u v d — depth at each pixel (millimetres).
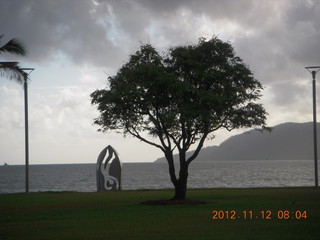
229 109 29562
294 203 27938
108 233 18078
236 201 29969
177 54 28391
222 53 29141
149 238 16766
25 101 37375
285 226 19172
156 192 40406
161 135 29672
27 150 38125
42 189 79625
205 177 116125
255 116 30188
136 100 28422
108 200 32562
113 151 44750
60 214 24406
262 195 34500
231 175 126312
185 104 28281
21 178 132375
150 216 23000
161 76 27266
